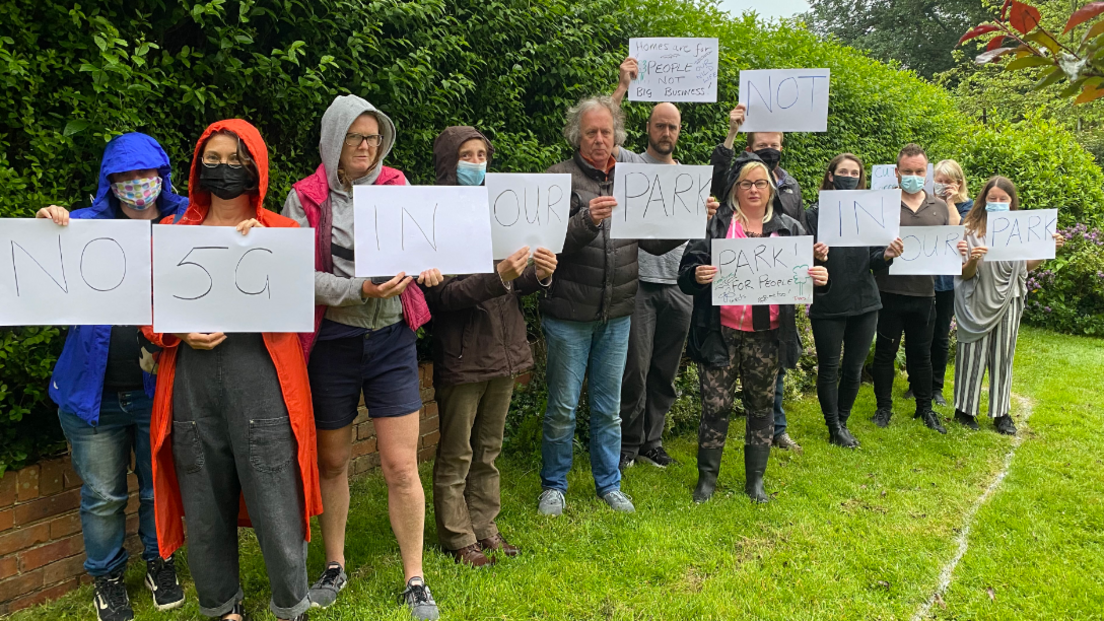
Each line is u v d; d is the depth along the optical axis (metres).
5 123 2.20
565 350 3.13
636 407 3.83
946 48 24.25
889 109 7.94
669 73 3.59
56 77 2.27
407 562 2.45
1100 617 2.49
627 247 3.16
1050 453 4.09
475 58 3.44
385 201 2.21
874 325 4.21
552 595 2.59
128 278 1.96
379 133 2.33
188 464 2.01
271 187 2.88
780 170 4.27
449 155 2.61
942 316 5.11
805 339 5.48
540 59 3.93
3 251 1.89
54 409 2.51
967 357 4.60
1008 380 4.48
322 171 2.33
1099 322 7.85
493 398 2.80
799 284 3.23
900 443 4.30
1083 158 9.09
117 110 2.28
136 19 2.43
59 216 1.91
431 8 3.12
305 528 2.17
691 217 2.98
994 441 4.32
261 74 2.69
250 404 2.00
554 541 2.99
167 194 2.29
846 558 2.90
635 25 4.71
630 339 3.69
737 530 3.13
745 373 3.39
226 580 2.16
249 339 2.04
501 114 3.77
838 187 4.15
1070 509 3.35
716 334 3.36
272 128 2.96
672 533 3.06
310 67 2.89
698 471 3.72
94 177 2.41
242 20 2.47
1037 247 4.20
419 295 2.47
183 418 1.99
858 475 3.79
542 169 3.83
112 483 2.31
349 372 2.31
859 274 4.07
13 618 2.36
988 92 15.28
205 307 1.95
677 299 3.78
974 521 3.22
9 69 2.07
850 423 4.70
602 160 3.12
